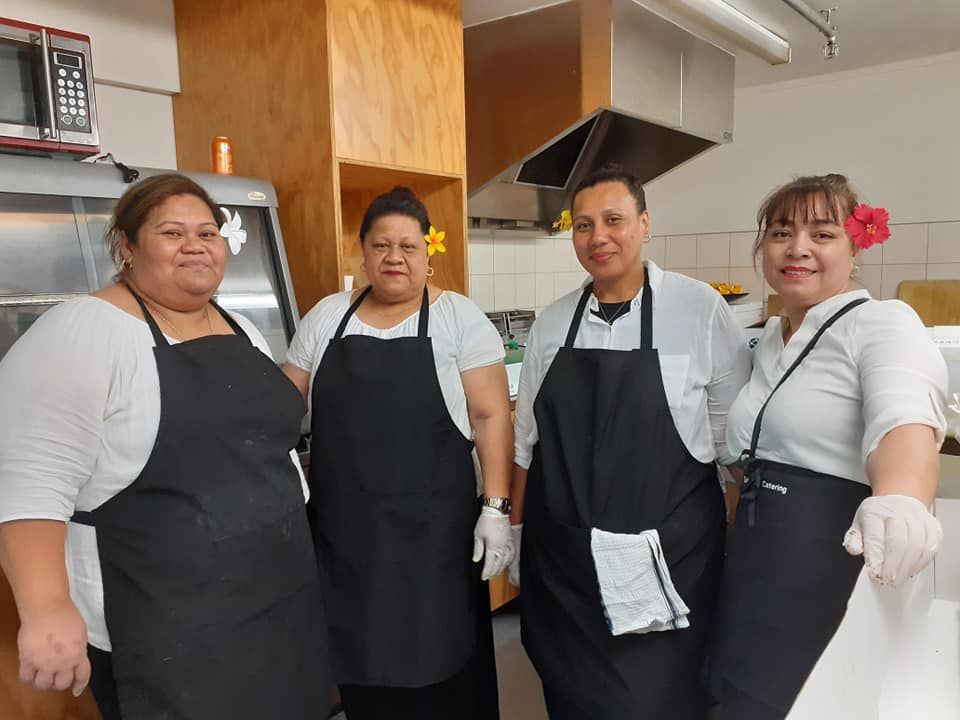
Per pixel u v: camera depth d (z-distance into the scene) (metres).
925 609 0.83
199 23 2.07
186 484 1.06
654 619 1.26
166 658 1.05
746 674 1.14
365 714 1.65
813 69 3.72
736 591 1.17
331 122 1.85
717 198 4.28
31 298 1.47
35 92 1.48
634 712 1.31
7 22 1.42
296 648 1.21
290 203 1.97
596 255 1.33
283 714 1.18
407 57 2.05
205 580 1.07
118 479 1.03
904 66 3.60
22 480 0.95
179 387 1.07
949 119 3.53
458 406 1.47
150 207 1.07
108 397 1.01
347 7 1.86
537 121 2.64
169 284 1.08
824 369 1.10
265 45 1.94
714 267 4.34
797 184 1.16
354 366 1.42
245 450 1.13
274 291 1.89
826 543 1.07
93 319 1.03
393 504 1.41
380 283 1.43
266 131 1.98
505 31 2.66
